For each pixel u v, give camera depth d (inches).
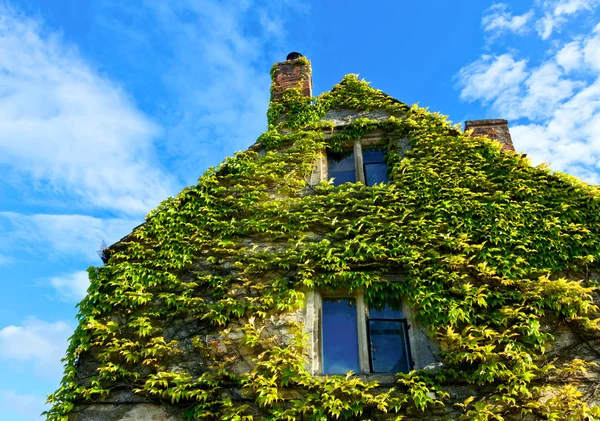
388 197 312.8
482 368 236.7
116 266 291.6
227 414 236.8
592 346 247.0
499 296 262.5
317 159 354.6
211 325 271.9
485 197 303.6
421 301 264.8
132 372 255.3
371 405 235.5
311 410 234.4
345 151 370.0
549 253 276.5
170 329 272.5
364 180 348.2
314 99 395.9
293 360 249.0
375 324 274.5
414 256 279.3
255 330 263.7
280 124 382.6
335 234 301.0
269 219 311.9
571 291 255.8
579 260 273.3
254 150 361.1
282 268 290.4
